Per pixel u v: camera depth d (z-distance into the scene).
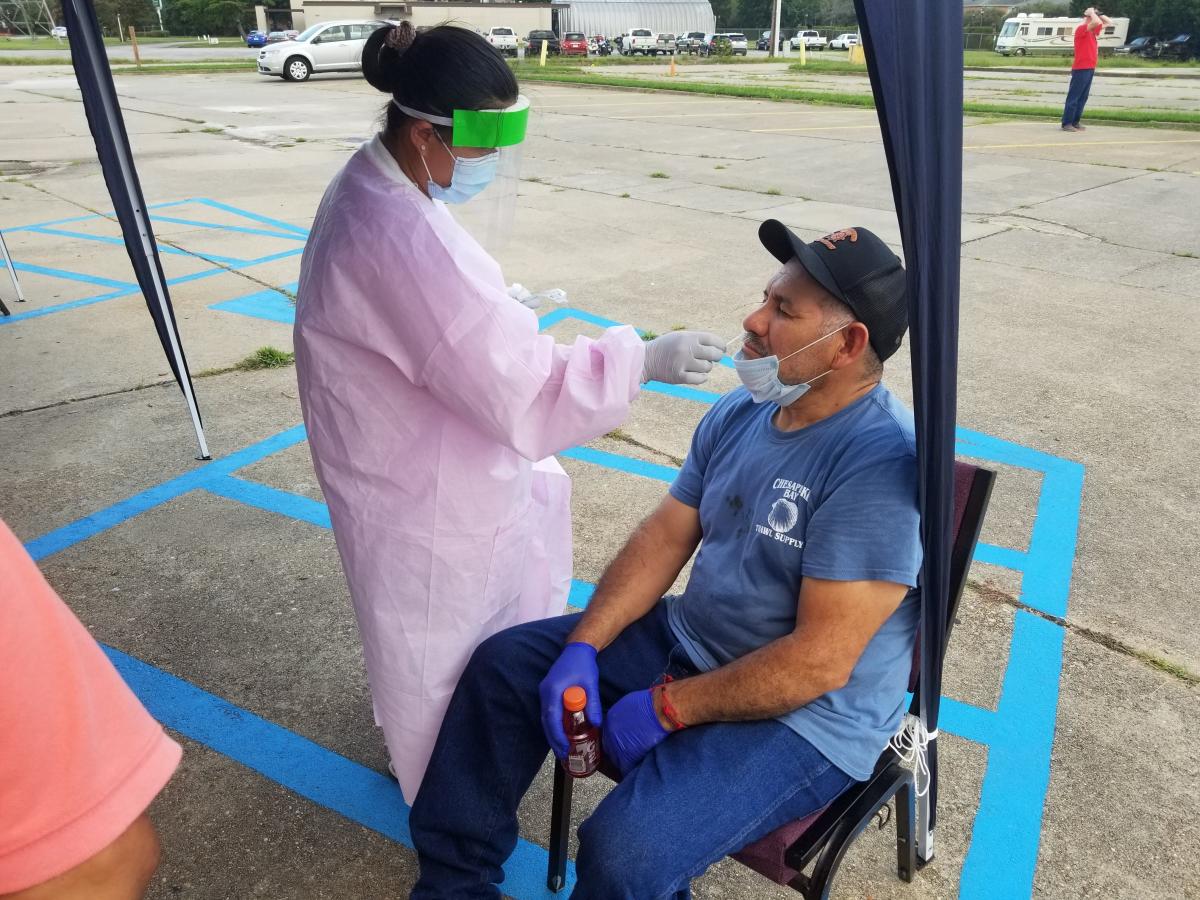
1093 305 6.24
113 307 6.22
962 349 5.41
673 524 2.03
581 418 1.75
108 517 3.67
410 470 1.84
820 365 1.67
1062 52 46.75
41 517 3.66
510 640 1.95
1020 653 2.91
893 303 1.65
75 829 0.80
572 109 18.72
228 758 2.52
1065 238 8.12
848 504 1.65
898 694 1.79
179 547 3.47
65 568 3.33
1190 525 3.61
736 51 49.66
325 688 2.78
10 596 0.76
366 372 1.79
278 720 2.66
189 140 13.83
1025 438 4.32
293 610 3.12
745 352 1.77
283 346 5.53
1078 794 2.39
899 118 1.30
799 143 13.98
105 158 3.48
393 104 1.71
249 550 3.46
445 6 26.61
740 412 1.97
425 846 1.91
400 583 1.92
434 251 1.67
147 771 0.85
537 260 7.29
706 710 1.71
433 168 1.74
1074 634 2.99
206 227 8.52
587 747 1.78
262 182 10.76
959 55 1.38
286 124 15.80
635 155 12.79
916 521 1.64
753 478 1.81
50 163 11.92
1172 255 7.58
